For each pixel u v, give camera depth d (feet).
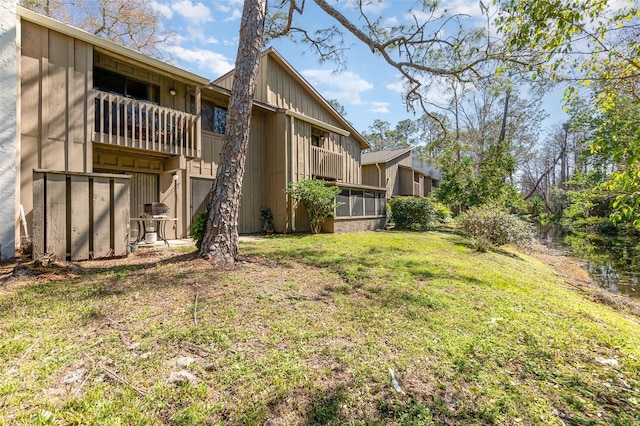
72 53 19.65
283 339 8.04
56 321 8.27
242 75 15.88
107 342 7.32
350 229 37.14
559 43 12.75
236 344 7.59
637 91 14.76
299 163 36.32
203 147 30.07
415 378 6.84
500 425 5.65
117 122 21.30
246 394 5.80
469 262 21.61
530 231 31.09
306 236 30.17
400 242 28.30
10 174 16.01
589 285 24.39
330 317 9.73
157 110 23.70
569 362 8.39
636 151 10.98
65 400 5.32
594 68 14.01
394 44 25.48
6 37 16.11
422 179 83.41
